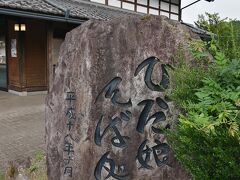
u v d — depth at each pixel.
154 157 2.75
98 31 2.96
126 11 14.59
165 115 2.70
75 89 3.05
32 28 11.34
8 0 9.10
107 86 2.90
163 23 2.76
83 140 2.98
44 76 11.84
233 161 1.80
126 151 2.83
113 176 2.88
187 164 2.10
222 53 2.32
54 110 3.22
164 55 2.73
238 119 1.90
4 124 7.39
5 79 12.15
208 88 2.17
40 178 3.87
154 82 2.76
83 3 13.36
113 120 2.88
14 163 4.49
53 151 3.22
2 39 12.05
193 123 1.91
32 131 6.83
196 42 2.53
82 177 3.00
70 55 3.11
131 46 2.83
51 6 10.02
